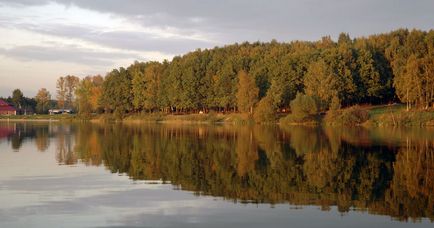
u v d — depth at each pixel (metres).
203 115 128.88
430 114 91.56
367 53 114.62
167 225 18.61
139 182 27.80
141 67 156.62
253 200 22.95
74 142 56.53
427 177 29.55
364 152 43.25
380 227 18.38
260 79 119.69
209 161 37.50
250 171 32.19
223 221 19.14
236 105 121.31
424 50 112.06
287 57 119.38
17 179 28.72
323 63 104.75
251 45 167.62
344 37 158.38
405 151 43.88
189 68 133.00
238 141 56.78
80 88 165.12
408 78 96.19
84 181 28.09
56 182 27.69
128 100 151.00
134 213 20.39
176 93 133.75
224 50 159.62
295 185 26.89
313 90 104.75
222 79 124.12
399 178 29.22
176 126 104.25
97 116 155.12
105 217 19.75
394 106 113.06
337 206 21.73
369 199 23.23
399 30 139.25
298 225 18.59
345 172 31.61
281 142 54.75
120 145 51.97
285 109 118.12
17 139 61.84
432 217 19.83
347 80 108.56
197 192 24.89
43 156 41.03
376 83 112.81
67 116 165.12
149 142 56.16
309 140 57.22
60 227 18.30
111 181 28.19
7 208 21.22
